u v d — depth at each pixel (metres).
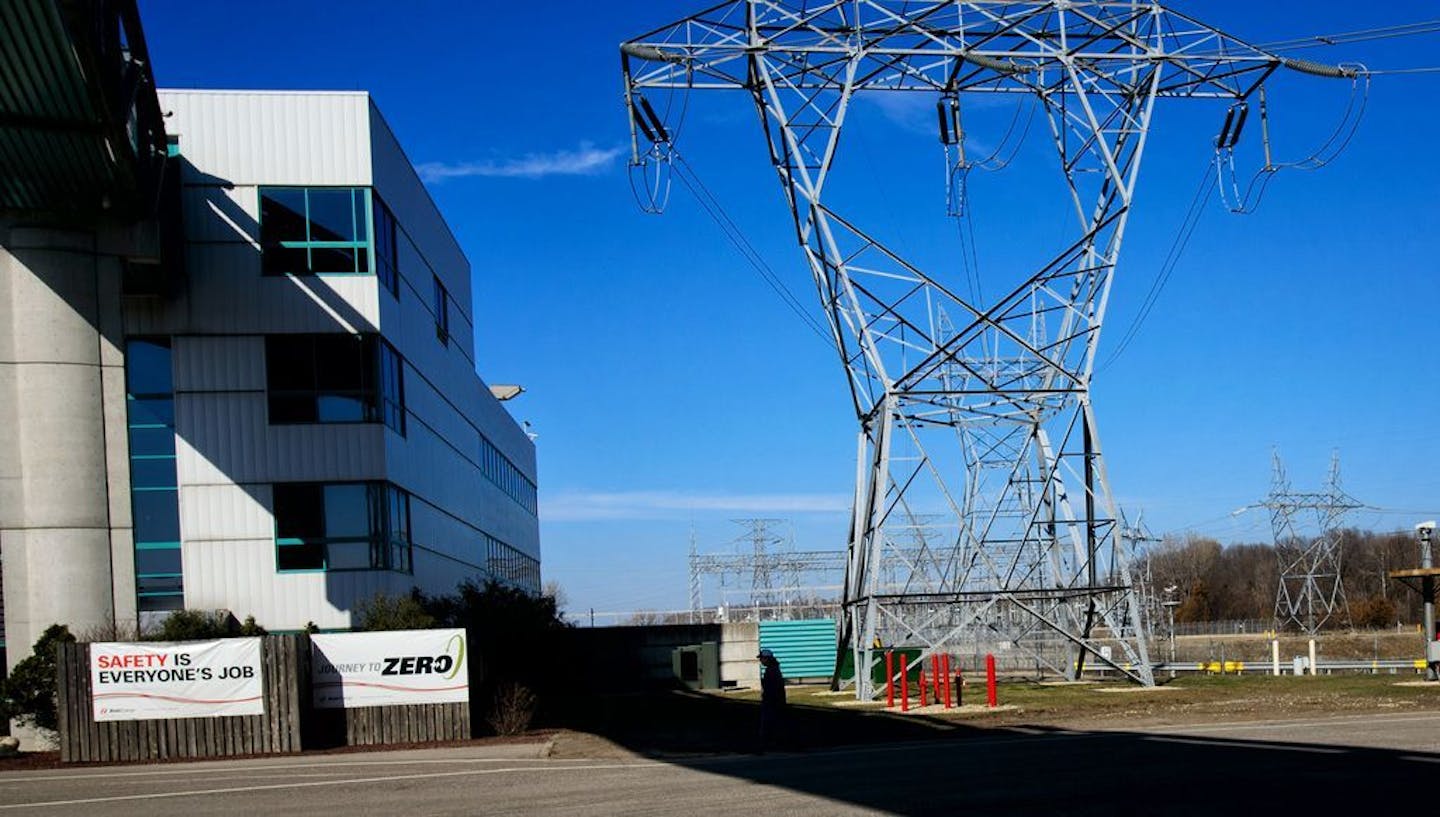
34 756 23.95
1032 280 30.66
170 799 16.19
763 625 46.03
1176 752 17.94
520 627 30.77
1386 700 27.50
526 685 28.41
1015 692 33.53
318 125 31.66
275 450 30.92
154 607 30.44
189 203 31.06
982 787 14.72
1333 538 111.62
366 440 31.44
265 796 16.12
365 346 31.69
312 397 31.23
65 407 27.62
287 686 23.05
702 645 43.28
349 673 23.97
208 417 30.72
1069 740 20.70
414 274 36.69
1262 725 22.36
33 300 27.66
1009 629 39.62
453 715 24.14
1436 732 19.91
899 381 31.47
